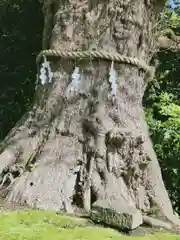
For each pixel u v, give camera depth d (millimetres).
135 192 4445
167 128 7297
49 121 4723
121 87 4762
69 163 4367
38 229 3332
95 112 4555
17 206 4020
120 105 4695
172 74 8953
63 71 4820
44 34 5383
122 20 4840
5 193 4277
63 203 4137
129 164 4430
